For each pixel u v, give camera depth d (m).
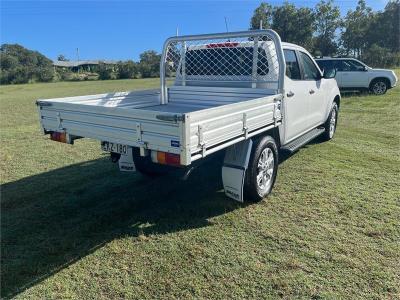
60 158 6.66
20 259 3.33
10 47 88.44
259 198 4.39
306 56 6.02
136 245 3.53
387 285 2.86
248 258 3.26
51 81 53.16
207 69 5.48
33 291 2.89
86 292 2.88
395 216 4.00
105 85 33.69
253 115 3.96
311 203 4.38
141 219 4.09
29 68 54.66
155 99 5.82
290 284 2.90
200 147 3.20
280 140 5.04
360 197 4.53
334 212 4.12
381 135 7.96
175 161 3.14
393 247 3.38
